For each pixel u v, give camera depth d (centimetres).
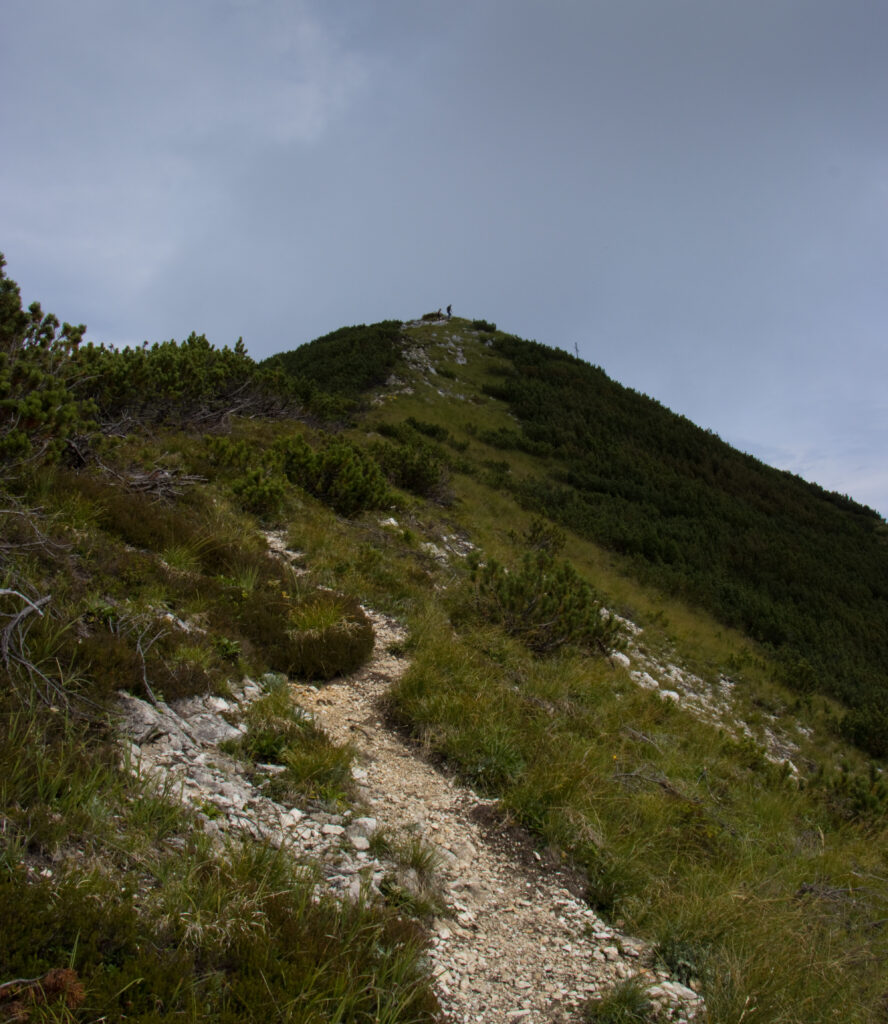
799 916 446
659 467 3388
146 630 519
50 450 655
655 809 551
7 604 443
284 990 259
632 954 386
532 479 2847
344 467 1340
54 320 785
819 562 2906
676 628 1778
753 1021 330
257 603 715
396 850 409
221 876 314
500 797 521
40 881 267
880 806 861
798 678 1706
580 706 785
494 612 989
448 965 334
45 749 348
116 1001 228
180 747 435
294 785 444
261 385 1917
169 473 968
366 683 679
